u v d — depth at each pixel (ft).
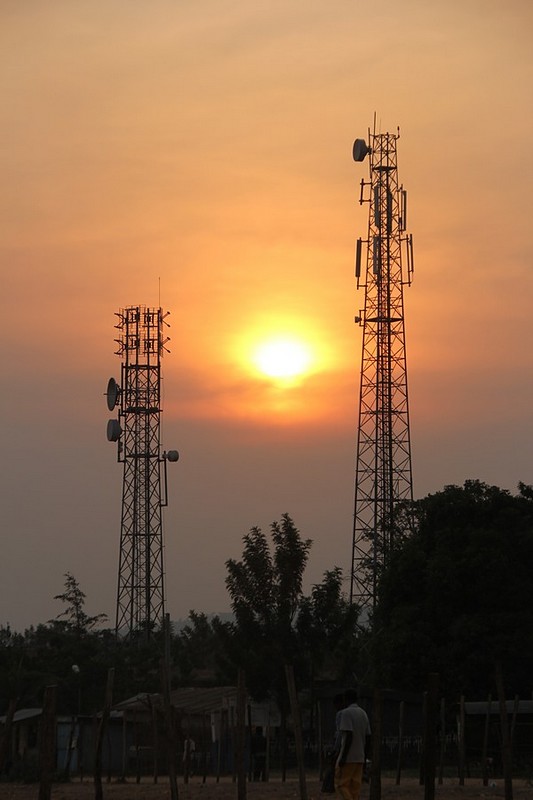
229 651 282.56
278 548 290.97
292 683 112.37
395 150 368.07
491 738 218.18
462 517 257.96
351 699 108.17
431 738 106.32
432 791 106.01
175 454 441.27
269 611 287.48
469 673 238.68
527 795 139.44
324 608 285.43
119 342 446.19
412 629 246.88
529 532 251.60
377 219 363.56
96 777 131.54
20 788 169.58
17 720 243.19
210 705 260.01
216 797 139.85
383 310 361.10
